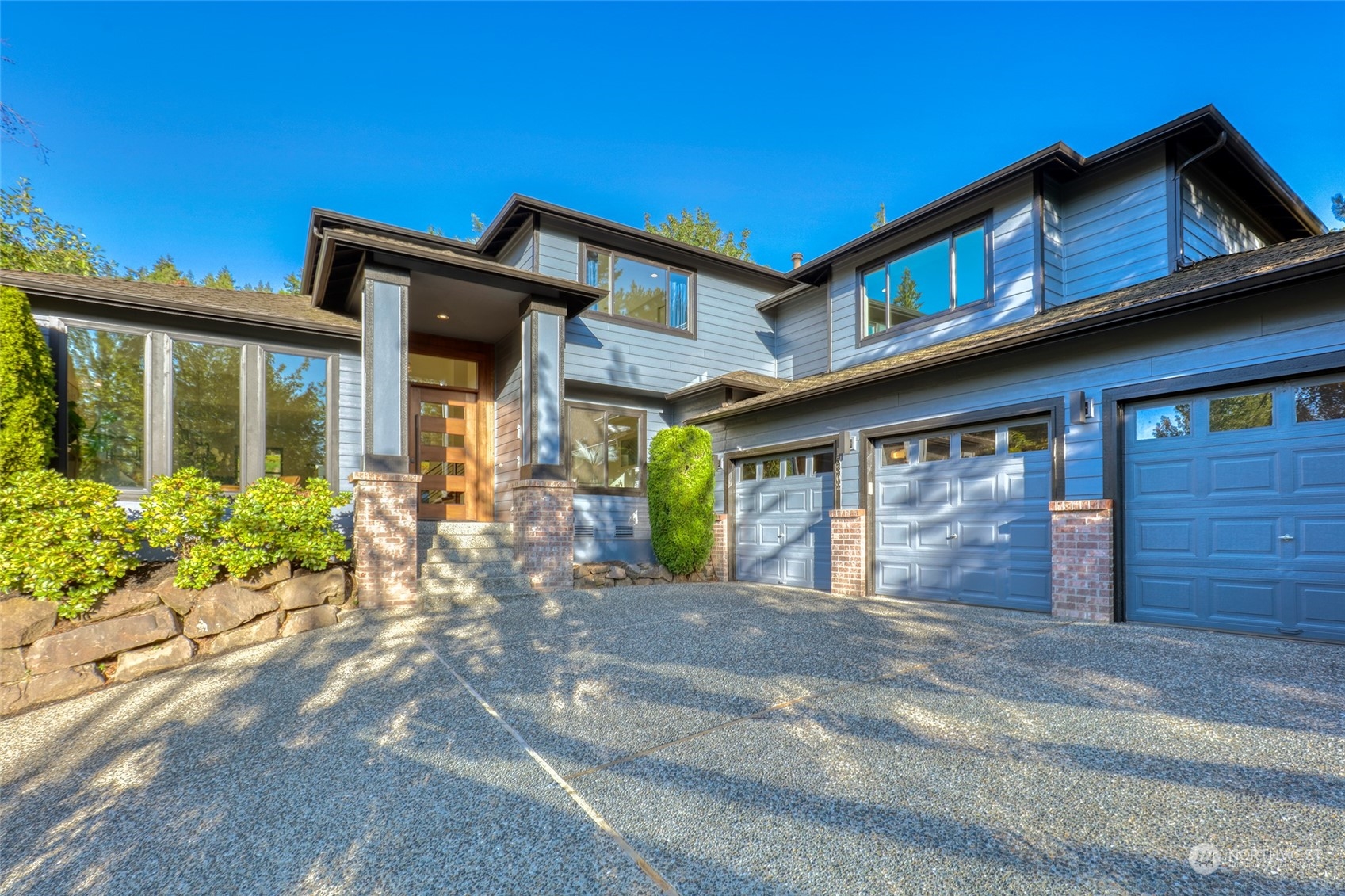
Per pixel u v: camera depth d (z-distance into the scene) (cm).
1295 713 353
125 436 787
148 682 479
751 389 1089
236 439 846
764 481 1074
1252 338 554
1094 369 657
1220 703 375
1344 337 507
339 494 697
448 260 784
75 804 290
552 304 905
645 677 463
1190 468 597
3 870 238
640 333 1153
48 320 752
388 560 729
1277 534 545
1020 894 204
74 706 436
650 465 1098
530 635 596
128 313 789
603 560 1105
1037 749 319
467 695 425
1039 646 529
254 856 240
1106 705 379
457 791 287
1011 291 857
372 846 244
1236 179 864
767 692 421
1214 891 203
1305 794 264
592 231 1091
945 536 794
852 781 288
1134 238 806
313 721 384
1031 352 711
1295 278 495
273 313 873
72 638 472
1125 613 629
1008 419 733
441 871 225
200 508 582
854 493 896
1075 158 819
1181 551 599
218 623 554
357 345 929
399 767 316
